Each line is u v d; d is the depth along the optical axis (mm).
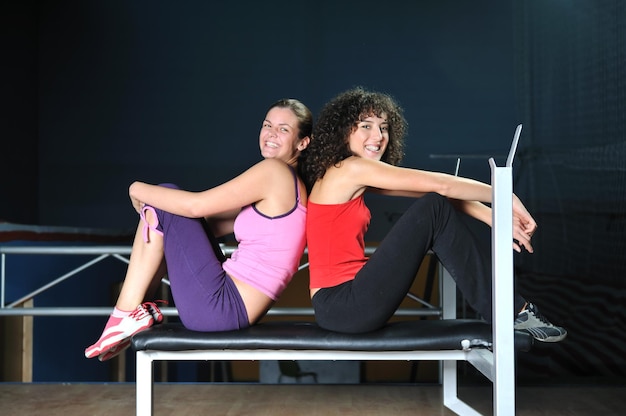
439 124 9820
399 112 2225
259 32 9953
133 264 2076
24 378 4434
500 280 1811
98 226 9859
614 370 4496
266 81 9930
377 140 2111
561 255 9016
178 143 9938
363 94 2148
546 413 2486
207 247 2002
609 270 8406
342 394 2844
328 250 1987
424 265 6477
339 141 2090
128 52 9930
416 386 2986
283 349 1907
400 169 1977
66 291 5098
